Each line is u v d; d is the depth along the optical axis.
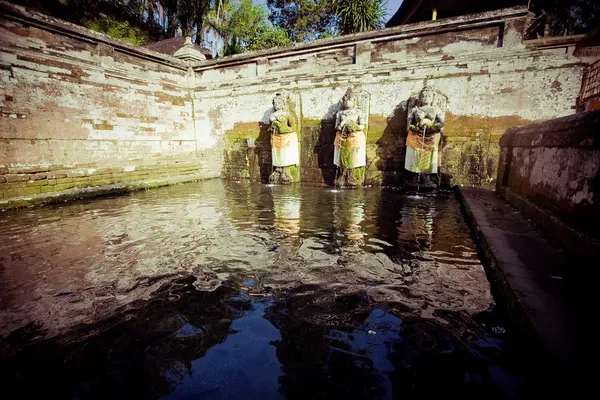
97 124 7.55
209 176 9.97
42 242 3.88
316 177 8.74
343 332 2.08
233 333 2.10
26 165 6.25
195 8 18.25
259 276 2.92
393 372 1.73
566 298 1.95
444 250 3.45
